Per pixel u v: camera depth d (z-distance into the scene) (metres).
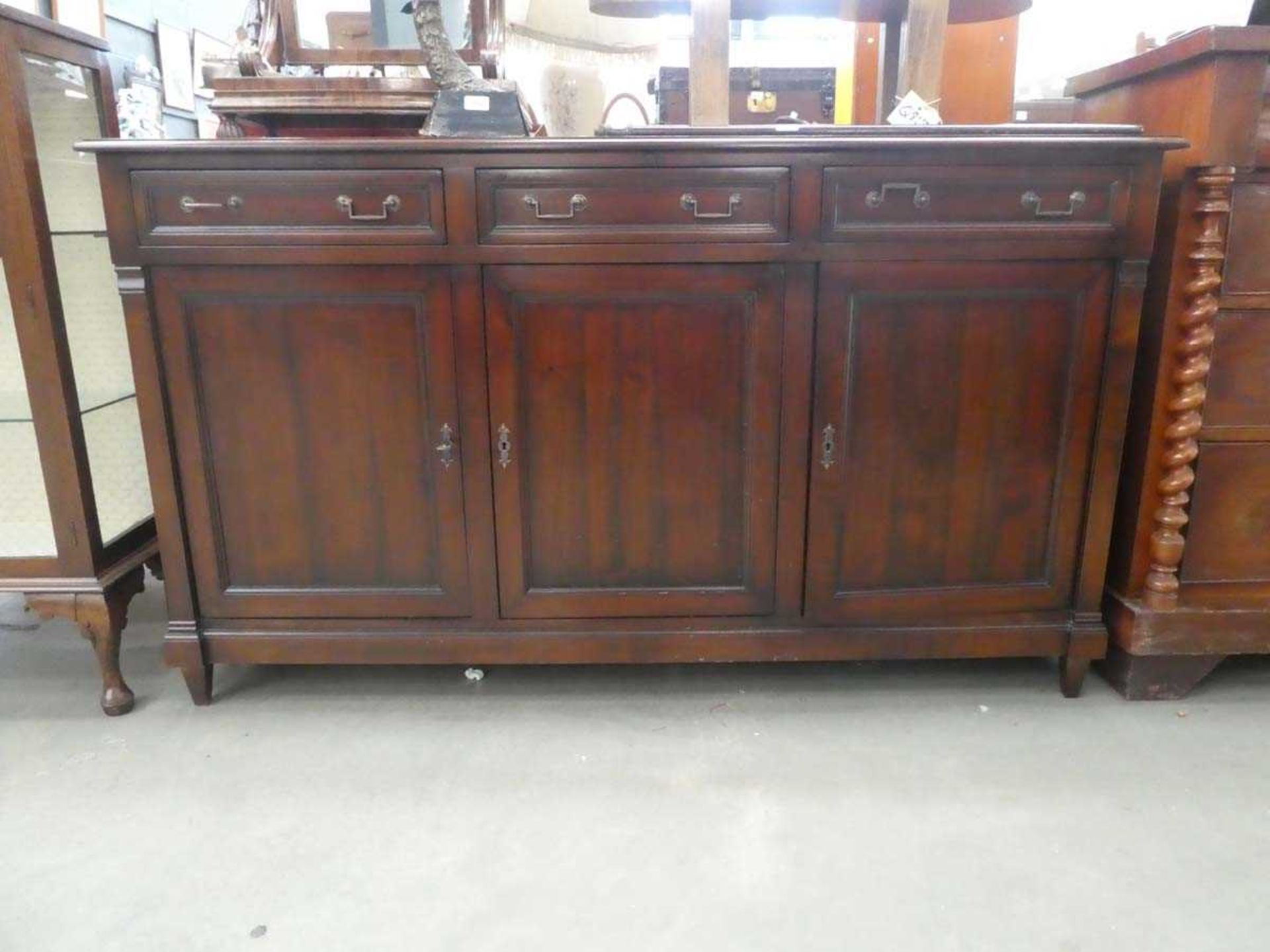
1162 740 1.44
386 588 1.50
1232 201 1.38
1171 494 1.47
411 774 1.36
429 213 1.31
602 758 1.40
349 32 1.60
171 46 2.16
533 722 1.50
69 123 1.52
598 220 1.32
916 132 1.35
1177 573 1.53
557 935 1.05
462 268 1.34
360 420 1.42
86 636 1.50
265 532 1.47
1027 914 1.07
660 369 1.39
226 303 1.36
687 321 1.37
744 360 1.39
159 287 1.34
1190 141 1.36
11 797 1.30
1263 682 1.62
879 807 1.27
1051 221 1.33
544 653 1.51
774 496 1.45
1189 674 1.54
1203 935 1.04
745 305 1.37
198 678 1.53
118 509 1.65
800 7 1.75
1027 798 1.29
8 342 1.46
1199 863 1.16
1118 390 1.41
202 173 1.29
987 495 1.46
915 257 1.34
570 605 1.50
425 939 1.04
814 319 1.37
